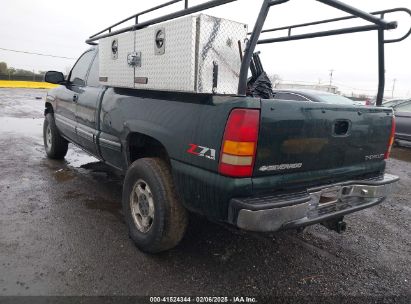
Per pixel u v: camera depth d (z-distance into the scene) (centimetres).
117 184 492
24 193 432
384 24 311
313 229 393
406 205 510
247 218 225
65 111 514
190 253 315
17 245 304
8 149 671
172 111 274
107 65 359
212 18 243
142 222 312
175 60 257
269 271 298
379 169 327
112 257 297
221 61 253
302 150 251
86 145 450
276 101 231
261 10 221
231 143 225
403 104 1021
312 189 266
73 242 317
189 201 262
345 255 338
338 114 269
